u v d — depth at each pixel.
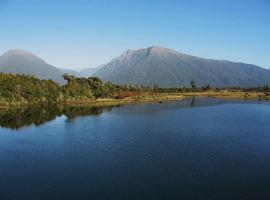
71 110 139.50
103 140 72.00
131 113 128.00
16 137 76.69
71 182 44.50
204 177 46.22
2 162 54.38
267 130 84.12
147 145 66.62
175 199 38.62
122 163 53.28
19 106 156.00
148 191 41.19
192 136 76.19
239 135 77.06
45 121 104.38
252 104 172.50
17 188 42.41
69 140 72.25
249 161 53.88
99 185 43.31
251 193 40.34
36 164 53.16
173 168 50.19
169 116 117.50
